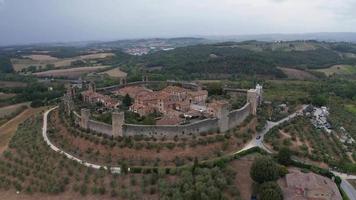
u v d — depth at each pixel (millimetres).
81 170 102688
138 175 98188
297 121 143750
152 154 106125
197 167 96812
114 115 111250
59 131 129500
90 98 156500
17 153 120812
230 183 92875
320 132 138000
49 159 110688
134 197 88562
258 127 130750
